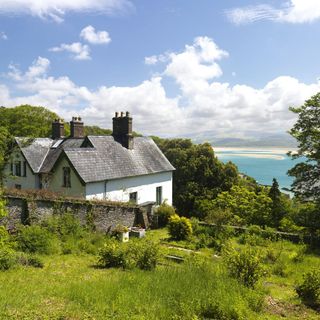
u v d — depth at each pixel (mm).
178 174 41562
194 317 6645
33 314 6559
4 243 13336
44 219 18953
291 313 7984
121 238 20328
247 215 27297
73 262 13422
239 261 9680
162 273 10062
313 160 23359
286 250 16891
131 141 30094
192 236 19828
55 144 32031
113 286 8523
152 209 28125
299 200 23891
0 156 27172
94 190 24516
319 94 22953
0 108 45938
